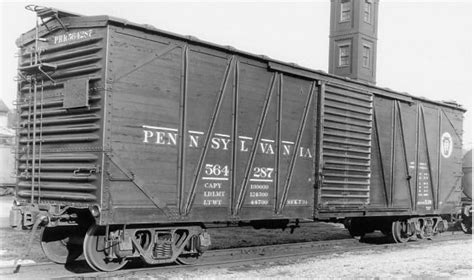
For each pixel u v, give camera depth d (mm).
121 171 8055
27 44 9492
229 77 9750
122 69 8141
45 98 8945
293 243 13711
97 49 8094
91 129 8039
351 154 12516
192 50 9141
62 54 8586
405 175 14438
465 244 14445
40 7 8586
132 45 8289
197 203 9148
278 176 10680
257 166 10273
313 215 11508
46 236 9242
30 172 9164
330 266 9969
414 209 14672
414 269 9977
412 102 14672
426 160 15305
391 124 13961
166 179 8695
